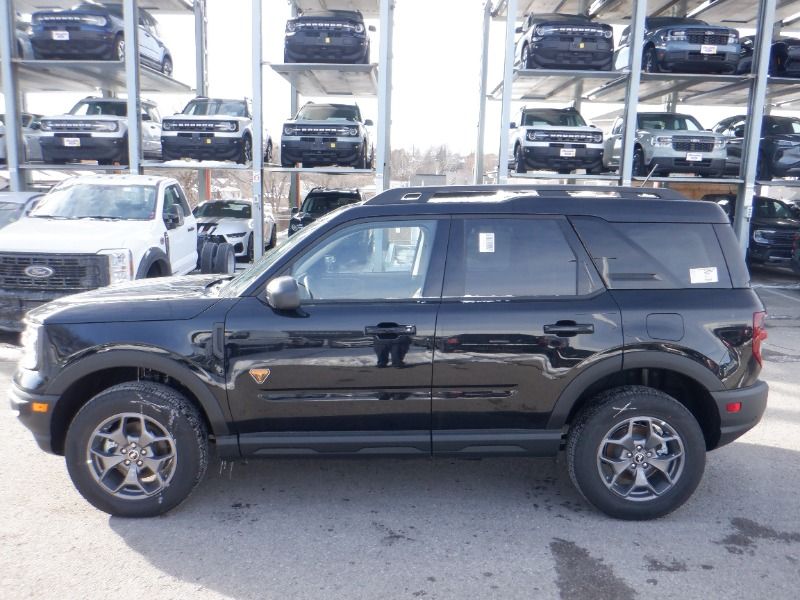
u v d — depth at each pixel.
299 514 3.91
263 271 3.88
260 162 13.50
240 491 4.22
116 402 3.67
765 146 14.27
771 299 12.85
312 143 13.60
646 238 3.88
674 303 3.79
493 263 3.84
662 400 3.75
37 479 4.33
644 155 13.83
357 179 37.91
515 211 3.88
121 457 3.74
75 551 3.44
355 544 3.56
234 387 3.71
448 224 3.88
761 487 4.36
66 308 3.84
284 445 3.78
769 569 3.34
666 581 3.22
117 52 14.03
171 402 3.71
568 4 18.27
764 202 16.44
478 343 3.70
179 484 3.74
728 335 3.79
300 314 3.72
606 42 13.70
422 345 3.70
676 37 13.50
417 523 3.81
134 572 3.25
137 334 3.69
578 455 3.80
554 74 13.91
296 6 17.52
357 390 3.73
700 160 13.45
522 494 4.23
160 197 9.21
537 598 3.07
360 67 13.93
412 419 3.78
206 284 4.49
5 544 3.51
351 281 3.82
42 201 9.05
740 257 3.94
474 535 3.67
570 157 13.33
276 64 13.76
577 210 3.90
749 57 14.84
